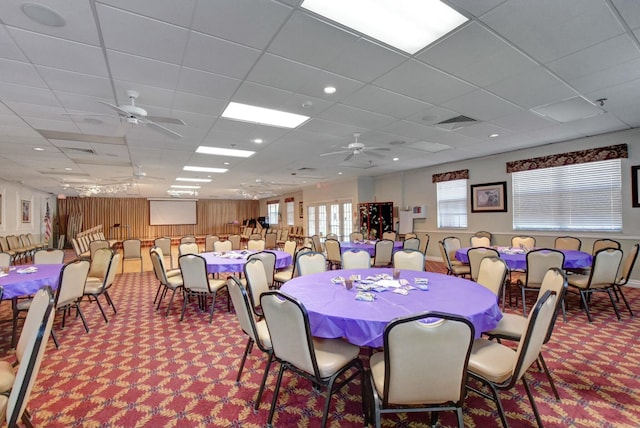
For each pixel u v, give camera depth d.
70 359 2.82
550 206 6.00
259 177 9.63
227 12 2.00
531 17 2.12
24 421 1.82
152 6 1.92
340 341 2.06
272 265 4.27
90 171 8.04
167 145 5.44
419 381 1.44
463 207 7.62
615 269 3.62
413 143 5.66
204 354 2.91
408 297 2.18
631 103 3.74
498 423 1.89
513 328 2.26
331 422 1.94
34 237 11.83
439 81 3.07
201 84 3.04
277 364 2.70
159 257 4.12
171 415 2.02
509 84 3.17
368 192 10.19
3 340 3.32
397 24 2.18
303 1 1.92
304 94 3.34
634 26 2.23
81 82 2.94
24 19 2.01
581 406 2.03
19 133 4.55
